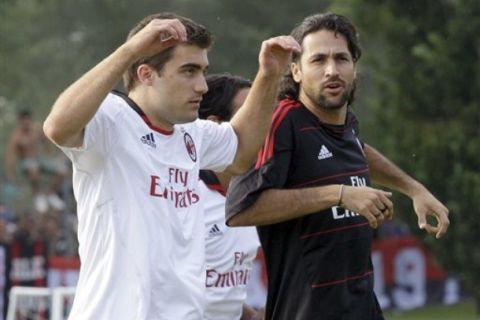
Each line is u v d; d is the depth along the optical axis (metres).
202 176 22.28
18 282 54.97
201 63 17.69
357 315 20.70
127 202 17.33
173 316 17.42
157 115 17.77
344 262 20.62
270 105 19.44
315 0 125.81
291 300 20.77
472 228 59.16
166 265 17.41
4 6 107.94
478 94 60.19
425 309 72.62
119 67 16.42
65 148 16.92
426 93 60.62
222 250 22.34
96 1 120.62
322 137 20.78
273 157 20.30
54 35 120.12
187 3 121.50
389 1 60.97
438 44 59.81
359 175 21.00
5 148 103.69
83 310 17.39
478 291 62.03
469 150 59.12
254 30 119.56
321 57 20.59
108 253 17.31
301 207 19.89
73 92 16.42
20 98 109.75
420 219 22.19
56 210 67.00
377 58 62.09
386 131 61.09
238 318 22.98
